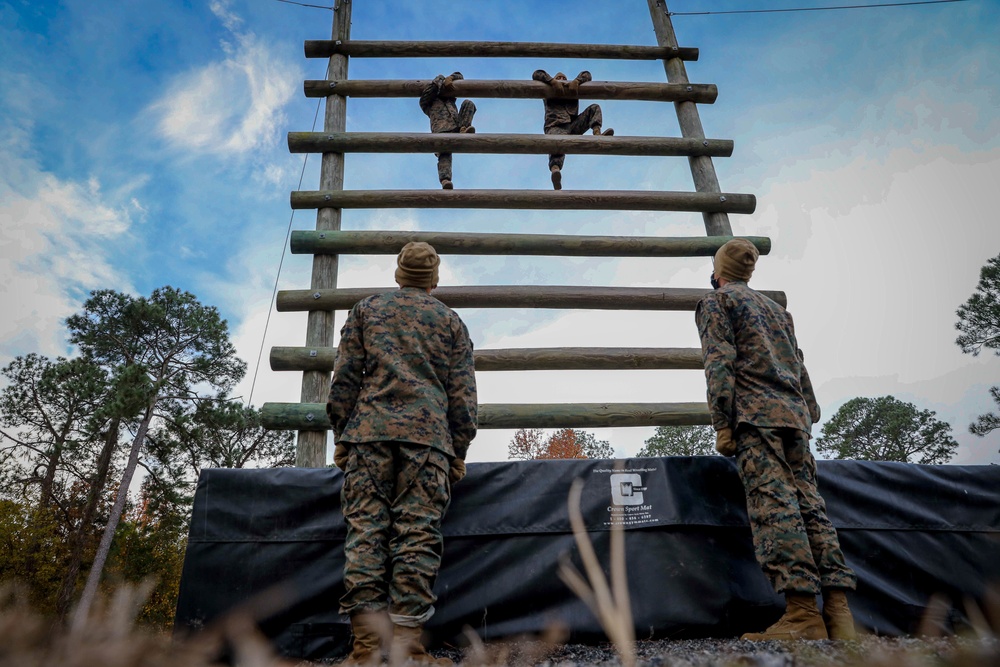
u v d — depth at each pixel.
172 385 22.27
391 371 2.46
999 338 22.89
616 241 5.73
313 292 5.20
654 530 2.73
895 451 34.44
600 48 7.00
